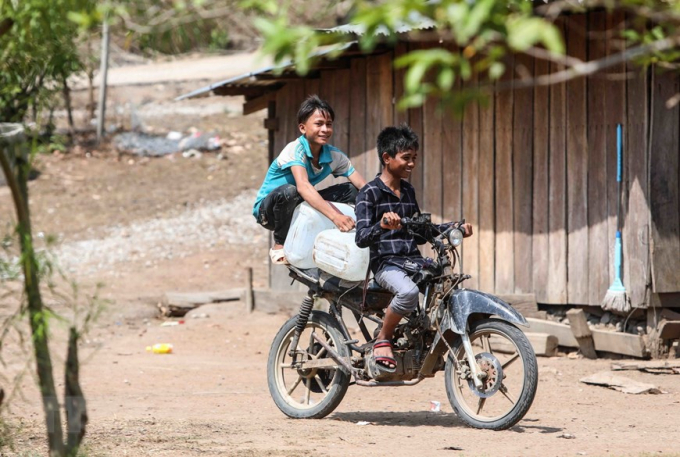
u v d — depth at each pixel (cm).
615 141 2061
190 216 4216
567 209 2144
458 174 2309
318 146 1429
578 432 1339
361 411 1543
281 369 1498
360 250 1338
